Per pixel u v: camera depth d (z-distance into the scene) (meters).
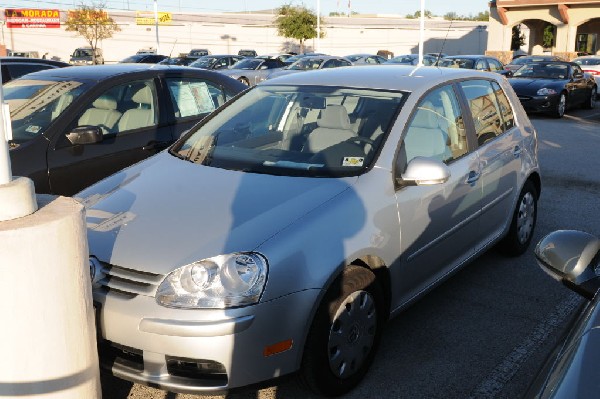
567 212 6.79
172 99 5.84
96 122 5.28
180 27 54.66
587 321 1.92
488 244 4.77
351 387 3.38
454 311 4.39
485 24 58.91
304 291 2.96
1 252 2.29
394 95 4.07
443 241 4.04
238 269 2.85
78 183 5.06
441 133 4.17
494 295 4.66
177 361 2.86
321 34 54.00
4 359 2.39
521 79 16.27
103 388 3.43
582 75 17.05
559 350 2.00
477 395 3.39
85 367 2.60
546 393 1.72
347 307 3.22
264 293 2.85
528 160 5.24
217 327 2.76
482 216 4.56
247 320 2.80
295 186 3.44
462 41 57.66
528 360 3.75
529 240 5.52
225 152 3.96
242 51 42.06
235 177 3.62
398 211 3.54
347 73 4.58
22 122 5.15
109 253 3.01
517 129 5.20
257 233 3.00
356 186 3.43
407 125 3.85
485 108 4.83
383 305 3.53
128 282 2.95
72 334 2.52
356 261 3.32
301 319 2.96
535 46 38.81
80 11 46.84
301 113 4.12
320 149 3.78
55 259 2.41
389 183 3.55
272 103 4.37
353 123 3.90
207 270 2.85
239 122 4.33
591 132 12.93
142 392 3.39
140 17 53.56
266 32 57.50
